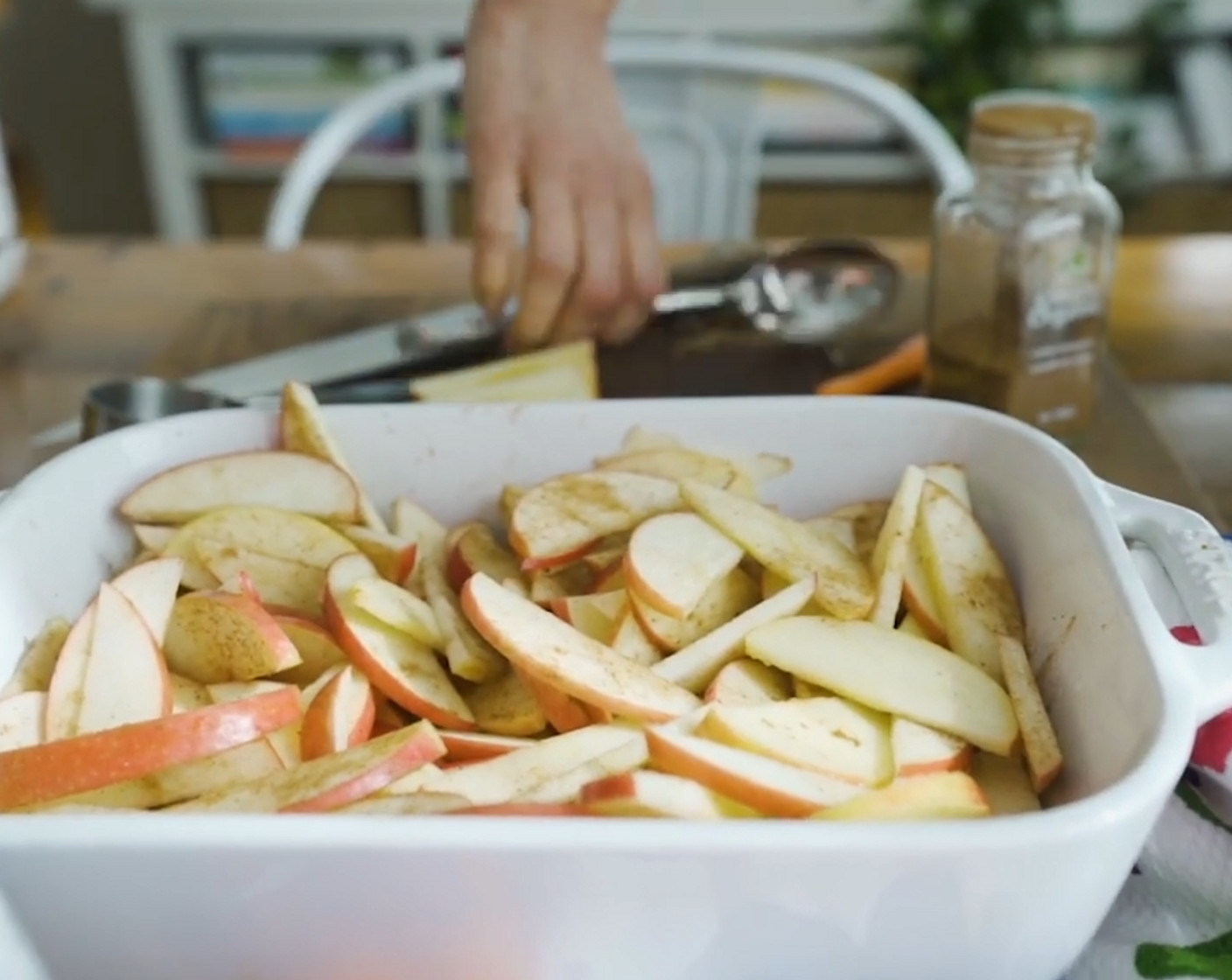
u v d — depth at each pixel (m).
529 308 0.68
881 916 0.31
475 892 0.30
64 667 0.41
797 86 1.57
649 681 0.41
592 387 0.61
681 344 0.72
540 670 0.40
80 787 0.35
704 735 0.37
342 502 0.49
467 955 0.32
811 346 0.72
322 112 1.66
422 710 0.42
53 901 0.31
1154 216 1.71
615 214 0.72
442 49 1.61
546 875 0.30
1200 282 0.85
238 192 1.72
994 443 0.49
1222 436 0.68
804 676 0.41
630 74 1.32
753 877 0.30
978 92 1.57
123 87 1.89
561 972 0.32
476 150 0.73
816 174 1.68
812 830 0.29
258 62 1.62
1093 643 0.39
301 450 0.50
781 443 0.51
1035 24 1.62
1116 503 0.44
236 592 0.44
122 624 0.42
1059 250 0.62
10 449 0.67
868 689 0.40
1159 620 0.37
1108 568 0.40
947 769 0.38
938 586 0.45
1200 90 1.64
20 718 0.39
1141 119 1.66
